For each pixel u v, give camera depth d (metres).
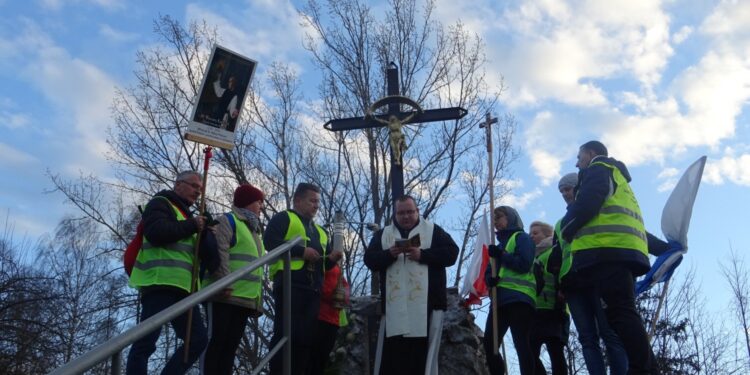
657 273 7.23
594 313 6.81
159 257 5.44
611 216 5.98
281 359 5.99
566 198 7.36
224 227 5.93
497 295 7.16
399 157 8.89
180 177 5.95
